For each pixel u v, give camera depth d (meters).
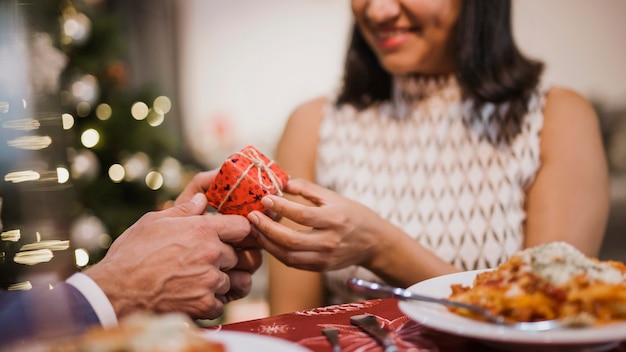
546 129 0.90
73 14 1.42
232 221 0.58
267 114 2.42
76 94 1.42
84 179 1.42
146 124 1.58
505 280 0.44
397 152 0.94
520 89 0.90
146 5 2.37
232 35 2.41
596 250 0.84
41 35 1.12
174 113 2.42
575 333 0.38
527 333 0.39
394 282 0.73
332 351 0.42
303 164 0.97
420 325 0.47
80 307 0.49
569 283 0.42
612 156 1.93
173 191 1.59
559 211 0.84
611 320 0.41
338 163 0.96
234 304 1.87
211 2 2.40
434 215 0.90
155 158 1.62
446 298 0.46
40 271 0.76
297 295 0.87
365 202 0.93
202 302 0.55
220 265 0.58
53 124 1.01
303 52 2.39
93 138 1.47
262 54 2.41
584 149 0.87
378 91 0.97
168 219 0.57
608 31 1.96
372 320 0.47
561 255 0.44
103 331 0.38
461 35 0.87
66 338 0.40
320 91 2.39
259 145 2.42
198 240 0.56
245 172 0.60
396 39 0.86
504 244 0.88
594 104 1.98
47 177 0.90
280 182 0.62
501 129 0.90
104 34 1.54
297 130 0.99
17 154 0.88
